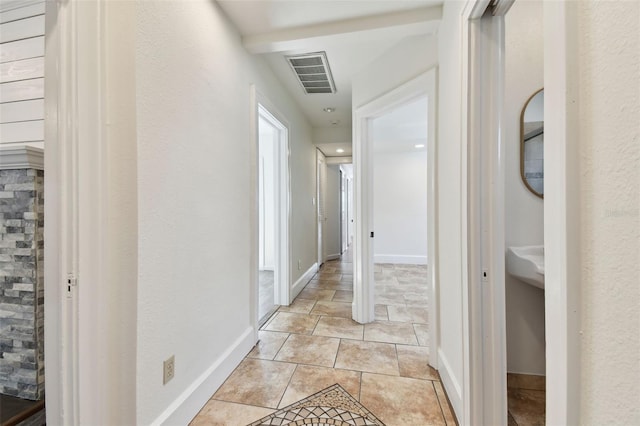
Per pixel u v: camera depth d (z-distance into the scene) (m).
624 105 0.42
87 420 0.88
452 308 1.47
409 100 2.06
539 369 1.68
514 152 1.70
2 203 1.41
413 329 2.41
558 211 0.52
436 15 1.65
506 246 1.69
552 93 0.54
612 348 0.44
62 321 0.86
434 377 1.70
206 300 1.51
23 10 1.56
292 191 3.23
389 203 5.52
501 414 1.18
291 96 3.14
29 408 1.36
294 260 3.33
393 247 5.51
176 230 1.27
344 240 8.01
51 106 0.85
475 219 1.20
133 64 1.00
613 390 0.44
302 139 3.71
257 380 1.68
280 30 1.88
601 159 0.46
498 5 1.11
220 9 1.66
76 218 0.86
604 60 0.45
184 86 1.32
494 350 1.19
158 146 1.15
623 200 0.42
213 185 1.59
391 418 1.36
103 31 0.92
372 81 2.36
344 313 2.81
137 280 1.03
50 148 0.86
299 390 1.58
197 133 1.43
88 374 0.88
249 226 2.08
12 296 1.41
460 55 1.27
